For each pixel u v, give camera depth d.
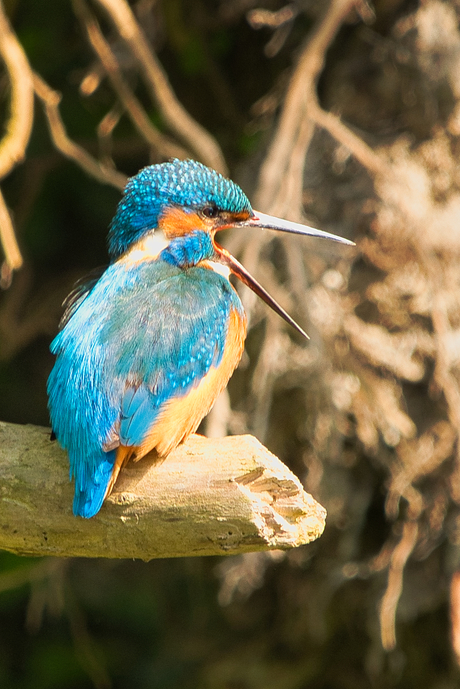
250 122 12.33
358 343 10.42
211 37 12.50
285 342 10.43
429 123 10.96
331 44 11.73
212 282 6.75
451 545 10.34
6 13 11.22
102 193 12.97
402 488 10.19
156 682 12.02
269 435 10.66
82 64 12.57
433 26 10.97
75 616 12.12
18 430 5.96
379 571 10.73
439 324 10.16
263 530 5.27
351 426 10.66
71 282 12.78
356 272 10.69
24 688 12.17
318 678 11.68
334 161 10.92
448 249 10.58
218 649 12.06
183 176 7.14
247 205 7.53
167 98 10.12
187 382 6.00
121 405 5.68
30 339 12.95
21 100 9.22
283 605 11.52
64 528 5.58
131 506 5.42
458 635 10.01
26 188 12.41
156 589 12.54
